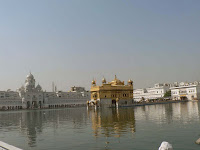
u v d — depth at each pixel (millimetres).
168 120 35531
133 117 44031
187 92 159750
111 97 109250
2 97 192250
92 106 109000
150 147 18766
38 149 19797
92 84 114875
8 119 57438
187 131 24812
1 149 15805
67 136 25172
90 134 25562
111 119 42000
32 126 37188
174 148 18234
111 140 21719
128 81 116188
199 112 47750
